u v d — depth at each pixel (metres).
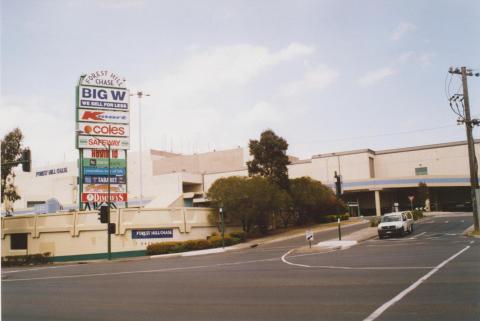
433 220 49.09
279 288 12.55
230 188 43.34
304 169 81.69
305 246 31.53
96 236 38.50
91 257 38.22
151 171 92.75
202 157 92.06
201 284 14.49
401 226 33.12
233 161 88.75
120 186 43.81
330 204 57.84
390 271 14.75
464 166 72.38
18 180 103.06
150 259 32.88
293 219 56.81
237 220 45.81
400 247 24.94
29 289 16.23
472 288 10.87
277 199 44.81
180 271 19.88
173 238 41.06
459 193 75.81
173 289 13.67
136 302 11.62
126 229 39.00
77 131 42.66
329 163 79.12
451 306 9.05
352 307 9.40
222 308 10.07
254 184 43.75
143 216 39.97
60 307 11.59
